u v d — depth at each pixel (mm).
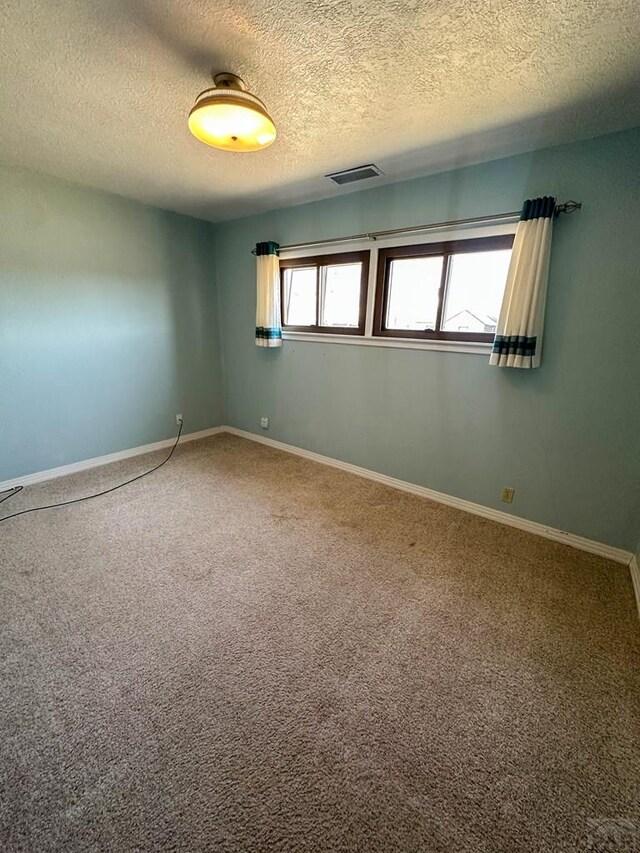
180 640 1532
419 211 2555
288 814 990
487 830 969
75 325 3082
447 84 1545
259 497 2832
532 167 2082
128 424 3592
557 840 956
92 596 1764
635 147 1798
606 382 2045
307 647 1515
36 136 2072
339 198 2941
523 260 2064
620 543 2135
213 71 1487
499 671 1431
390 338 2840
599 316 2004
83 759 1105
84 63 1438
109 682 1344
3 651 1459
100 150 2242
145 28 1256
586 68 1419
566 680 1399
